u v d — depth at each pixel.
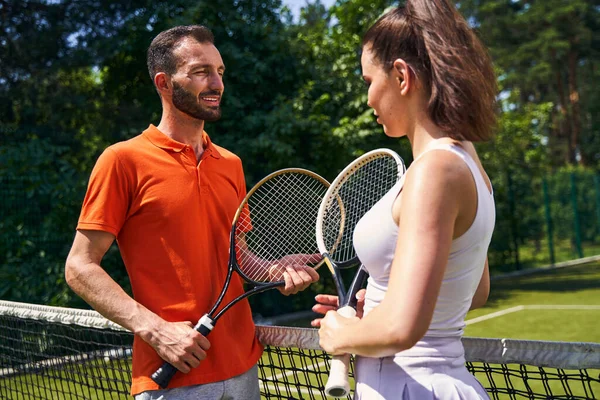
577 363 1.80
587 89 38.78
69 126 10.10
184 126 2.32
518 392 1.94
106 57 9.71
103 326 2.85
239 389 2.23
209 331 2.12
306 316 10.20
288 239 2.91
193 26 2.33
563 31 36.38
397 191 1.50
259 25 10.60
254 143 9.58
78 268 2.12
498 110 1.53
